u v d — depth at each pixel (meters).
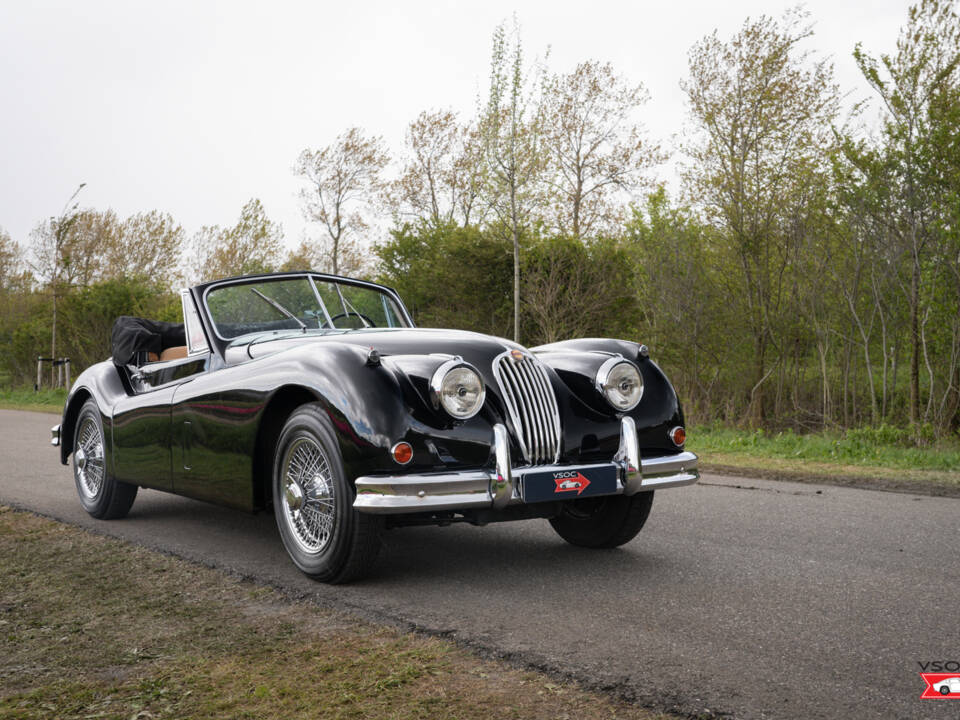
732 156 12.34
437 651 2.72
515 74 14.31
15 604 3.32
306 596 3.39
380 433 3.29
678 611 3.16
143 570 3.86
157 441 4.61
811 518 5.08
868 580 3.61
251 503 3.93
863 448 9.02
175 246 34.28
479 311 18.98
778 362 12.63
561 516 4.42
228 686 2.44
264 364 3.92
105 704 2.33
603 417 3.84
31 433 11.81
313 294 5.04
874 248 11.08
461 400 3.42
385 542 4.48
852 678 2.46
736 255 12.67
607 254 17.08
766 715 2.21
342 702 2.31
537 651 2.69
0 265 35.53
